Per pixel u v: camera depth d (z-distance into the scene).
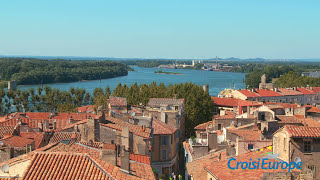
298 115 126.12
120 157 53.28
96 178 44.62
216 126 117.06
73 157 47.12
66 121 107.25
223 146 84.06
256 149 70.06
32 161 45.91
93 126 70.56
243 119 108.56
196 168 73.94
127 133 67.94
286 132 55.88
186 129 155.25
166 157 99.50
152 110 123.44
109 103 120.88
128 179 47.53
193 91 165.75
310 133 55.12
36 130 94.19
